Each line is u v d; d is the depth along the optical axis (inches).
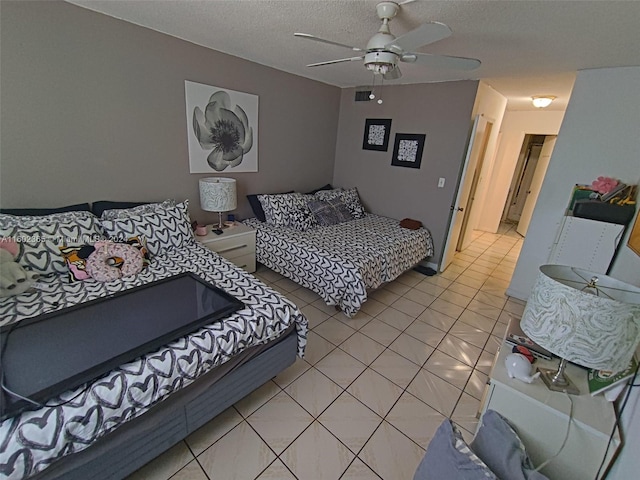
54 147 82.2
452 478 35.5
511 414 48.0
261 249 127.7
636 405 38.9
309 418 66.3
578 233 97.5
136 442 47.8
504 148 219.9
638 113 94.9
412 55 66.4
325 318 104.5
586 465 43.2
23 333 50.1
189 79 104.6
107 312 57.9
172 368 48.6
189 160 112.6
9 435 35.5
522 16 65.4
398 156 152.9
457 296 127.8
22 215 77.9
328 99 159.9
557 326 41.1
